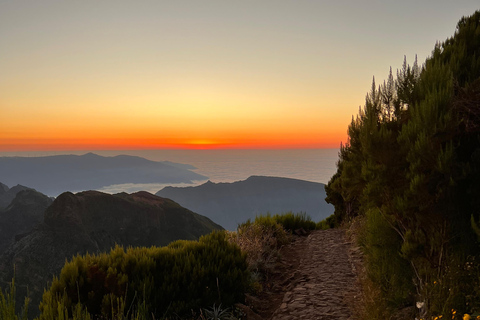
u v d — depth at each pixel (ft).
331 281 22.41
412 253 12.91
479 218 11.35
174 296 17.99
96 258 19.19
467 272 11.23
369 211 22.68
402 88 15.97
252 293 21.91
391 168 14.05
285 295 20.88
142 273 18.35
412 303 14.98
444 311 10.89
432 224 12.74
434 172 12.41
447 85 12.64
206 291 18.63
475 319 9.39
